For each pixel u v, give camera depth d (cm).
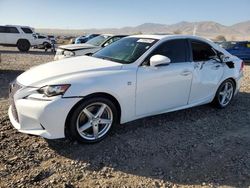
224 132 514
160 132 498
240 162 411
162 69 496
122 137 470
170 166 394
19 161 389
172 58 522
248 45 1939
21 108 405
